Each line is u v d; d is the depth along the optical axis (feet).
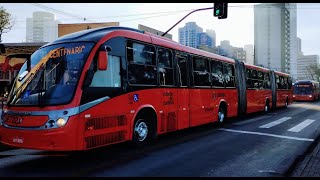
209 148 33.14
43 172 23.68
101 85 27.61
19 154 30.22
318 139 39.52
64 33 147.13
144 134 33.30
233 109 57.21
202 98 45.29
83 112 25.59
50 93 25.50
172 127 37.70
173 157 28.78
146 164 26.09
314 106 111.14
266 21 278.87
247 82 65.41
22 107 25.76
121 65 30.12
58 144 24.35
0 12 90.79
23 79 27.27
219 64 52.08
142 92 32.63
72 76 26.05
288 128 49.52
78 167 25.12
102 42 27.96
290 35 309.01
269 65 274.57
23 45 125.59
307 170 24.47
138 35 32.96
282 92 94.22
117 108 29.19
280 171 24.62
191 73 42.57
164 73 36.68
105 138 27.73
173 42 39.63
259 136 41.34
